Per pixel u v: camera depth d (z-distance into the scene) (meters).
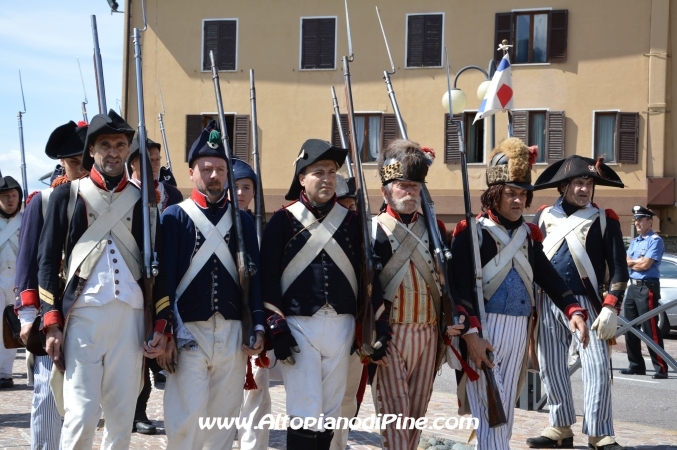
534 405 8.01
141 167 4.66
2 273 8.71
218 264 4.80
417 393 5.23
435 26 24.92
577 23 24.45
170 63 26.28
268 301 4.85
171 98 26.25
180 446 4.74
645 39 24.17
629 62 24.23
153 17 26.31
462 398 5.46
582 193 6.43
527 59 24.72
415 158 5.07
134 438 6.54
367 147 25.30
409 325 5.10
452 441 6.67
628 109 24.25
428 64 24.91
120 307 4.53
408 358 5.11
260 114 25.95
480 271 5.28
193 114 26.20
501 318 5.36
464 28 24.81
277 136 25.89
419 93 24.97
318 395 4.85
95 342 4.48
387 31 25.17
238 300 4.82
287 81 25.84
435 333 5.20
